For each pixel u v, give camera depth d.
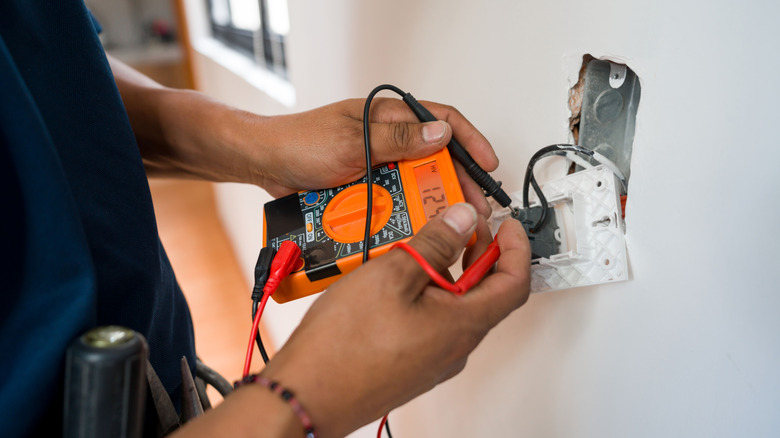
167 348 0.60
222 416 0.34
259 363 1.90
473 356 0.77
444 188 0.55
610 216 0.52
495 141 0.66
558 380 0.62
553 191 0.57
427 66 0.75
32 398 0.36
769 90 0.37
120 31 3.70
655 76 0.45
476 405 0.78
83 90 0.49
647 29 0.44
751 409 0.43
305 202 0.62
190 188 3.37
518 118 0.61
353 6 0.91
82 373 0.34
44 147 0.36
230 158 0.69
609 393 0.56
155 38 3.75
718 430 0.46
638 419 0.53
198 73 2.87
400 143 0.54
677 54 0.43
